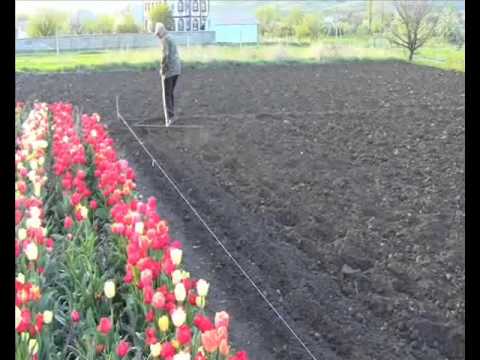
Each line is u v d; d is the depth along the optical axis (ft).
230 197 33.17
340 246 26.02
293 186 34.27
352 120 49.52
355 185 33.88
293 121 50.03
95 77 79.71
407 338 19.93
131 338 16.11
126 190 23.57
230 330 20.67
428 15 101.09
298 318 21.39
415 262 24.49
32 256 16.33
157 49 101.86
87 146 31.65
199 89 68.33
